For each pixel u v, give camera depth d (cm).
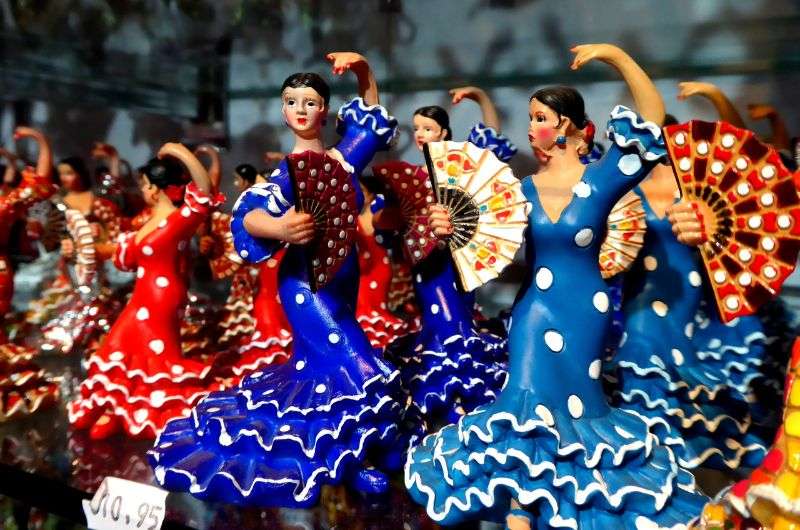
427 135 193
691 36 227
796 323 192
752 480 101
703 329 184
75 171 257
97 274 225
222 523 134
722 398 157
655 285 162
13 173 289
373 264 224
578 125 131
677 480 126
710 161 119
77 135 346
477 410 136
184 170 202
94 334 238
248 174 237
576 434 125
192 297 251
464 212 133
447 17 274
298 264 150
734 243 119
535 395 127
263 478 138
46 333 239
